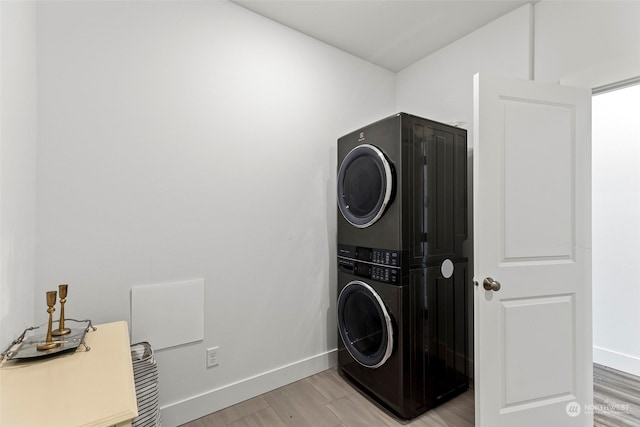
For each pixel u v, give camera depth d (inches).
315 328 90.1
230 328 74.9
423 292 70.4
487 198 61.4
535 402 64.0
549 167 65.2
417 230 69.6
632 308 95.0
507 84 62.8
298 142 87.4
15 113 44.0
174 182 67.4
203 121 71.2
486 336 61.0
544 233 64.9
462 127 92.0
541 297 64.8
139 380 52.4
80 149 57.2
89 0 58.2
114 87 60.6
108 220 60.0
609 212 100.6
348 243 82.5
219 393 72.6
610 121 100.9
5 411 26.1
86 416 25.8
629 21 63.8
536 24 78.2
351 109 100.0
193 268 69.7
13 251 43.4
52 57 54.6
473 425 66.4
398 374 67.2
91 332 47.7
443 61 97.6
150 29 64.6
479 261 61.0
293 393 79.4
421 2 77.3
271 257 81.8
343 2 76.9
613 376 92.2
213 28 72.9
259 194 79.9
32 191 51.4
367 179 74.5
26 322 48.8
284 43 85.2
